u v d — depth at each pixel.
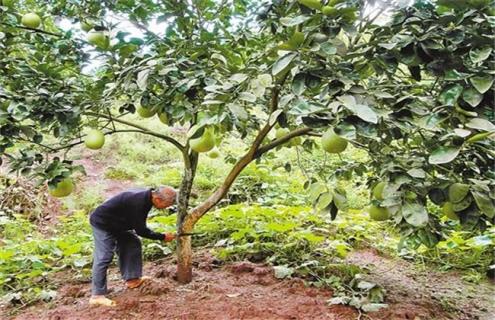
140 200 3.53
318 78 1.91
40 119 2.79
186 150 3.57
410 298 3.69
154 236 3.74
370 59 2.16
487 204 1.97
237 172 3.47
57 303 3.62
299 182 6.74
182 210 3.71
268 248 4.53
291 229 4.70
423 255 4.73
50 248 4.80
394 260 4.77
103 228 3.55
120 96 3.04
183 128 8.94
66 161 2.75
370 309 3.24
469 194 2.04
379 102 2.17
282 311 3.21
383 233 5.49
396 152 2.73
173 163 8.01
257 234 4.68
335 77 1.89
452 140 1.86
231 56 3.09
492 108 1.83
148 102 2.76
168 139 3.51
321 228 4.93
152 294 3.59
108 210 3.53
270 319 3.09
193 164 3.66
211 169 7.32
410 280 4.22
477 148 2.44
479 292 4.03
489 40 1.84
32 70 2.89
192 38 3.00
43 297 3.67
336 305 3.32
